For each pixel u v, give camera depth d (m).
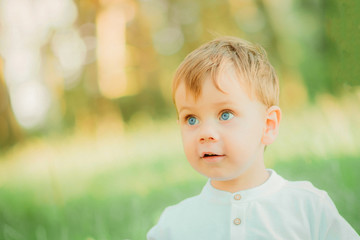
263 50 1.57
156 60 12.01
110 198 3.22
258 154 1.43
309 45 8.59
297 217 1.38
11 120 8.22
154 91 11.75
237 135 1.32
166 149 5.04
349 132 3.18
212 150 1.31
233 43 1.49
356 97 3.92
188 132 1.37
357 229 2.10
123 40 11.53
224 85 1.32
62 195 3.42
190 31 12.05
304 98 7.71
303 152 3.15
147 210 2.82
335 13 7.59
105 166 4.52
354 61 5.94
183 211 1.52
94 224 2.71
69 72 10.30
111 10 11.36
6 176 5.02
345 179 2.51
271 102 1.46
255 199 1.40
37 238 2.66
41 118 8.31
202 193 1.51
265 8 9.88
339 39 6.59
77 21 10.65
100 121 10.30
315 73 8.17
